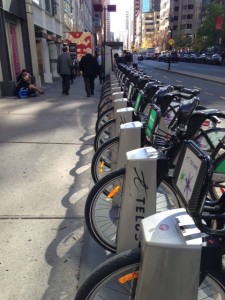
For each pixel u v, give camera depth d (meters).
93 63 12.30
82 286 1.66
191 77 23.55
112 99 5.41
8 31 13.14
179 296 1.51
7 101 11.21
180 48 97.06
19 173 4.50
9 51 13.00
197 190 1.85
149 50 100.81
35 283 2.45
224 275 1.56
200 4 100.31
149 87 4.58
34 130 6.96
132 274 1.67
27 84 12.31
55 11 23.39
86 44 26.08
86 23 57.59
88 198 2.65
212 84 18.30
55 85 18.09
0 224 3.21
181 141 2.87
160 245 1.45
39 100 11.53
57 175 4.44
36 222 3.25
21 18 14.38
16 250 2.82
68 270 2.59
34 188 4.02
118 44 29.98
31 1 15.30
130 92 5.39
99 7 23.52
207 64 51.06
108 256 2.74
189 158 2.03
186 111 3.16
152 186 2.25
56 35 24.53
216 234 1.92
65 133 6.71
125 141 3.04
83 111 9.27
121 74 9.92
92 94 13.25
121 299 2.17
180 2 107.75
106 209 3.10
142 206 2.29
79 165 4.84
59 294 2.35
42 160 5.04
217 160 2.47
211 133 3.32
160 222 1.57
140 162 2.21
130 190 2.28
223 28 62.03
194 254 1.45
